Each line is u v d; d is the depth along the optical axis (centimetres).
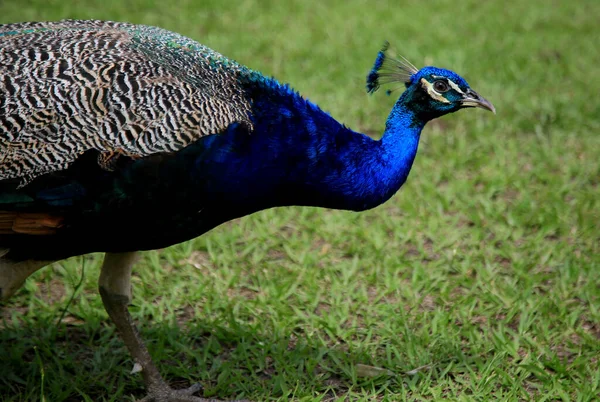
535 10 2314
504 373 935
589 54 1991
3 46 860
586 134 1594
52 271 1148
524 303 1084
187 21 2089
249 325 1034
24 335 1012
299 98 867
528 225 1293
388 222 1291
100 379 946
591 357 977
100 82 823
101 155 790
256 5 2275
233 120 825
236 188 831
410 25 2127
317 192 871
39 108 805
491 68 1880
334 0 2350
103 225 813
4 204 795
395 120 906
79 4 2141
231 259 1188
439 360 977
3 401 894
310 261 1184
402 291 1116
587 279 1141
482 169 1459
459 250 1219
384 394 930
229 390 929
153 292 1108
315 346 1006
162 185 803
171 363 986
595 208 1334
